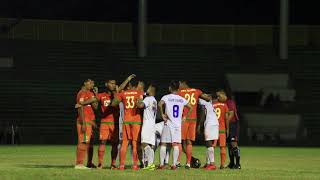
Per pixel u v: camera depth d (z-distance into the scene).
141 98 51.34
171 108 52.22
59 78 149.75
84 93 52.16
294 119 136.50
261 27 166.38
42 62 155.25
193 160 57.22
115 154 53.72
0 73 149.12
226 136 56.28
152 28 165.38
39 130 132.62
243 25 166.88
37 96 141.38
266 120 136.25
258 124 135.88
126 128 51.69
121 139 52.56
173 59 160.38
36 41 159.75
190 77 155.50
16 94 141.38
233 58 162.62
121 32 164.38
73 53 158.88
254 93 152.12
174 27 165.88
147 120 51.56
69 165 60.00
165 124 52.34
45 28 160.75
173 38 165.88
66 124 134.75
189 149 54.41
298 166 64.25
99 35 163.50
